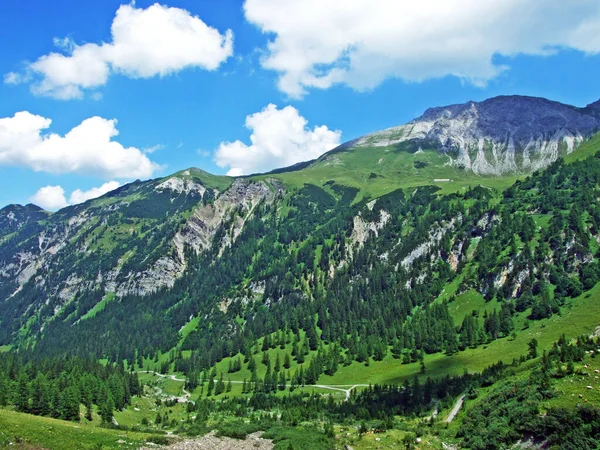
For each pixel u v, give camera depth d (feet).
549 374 283.79
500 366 438.81
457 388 440.45
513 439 243.60
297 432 367.86
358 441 316.81
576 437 211.82
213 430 403.13
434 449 274.16
